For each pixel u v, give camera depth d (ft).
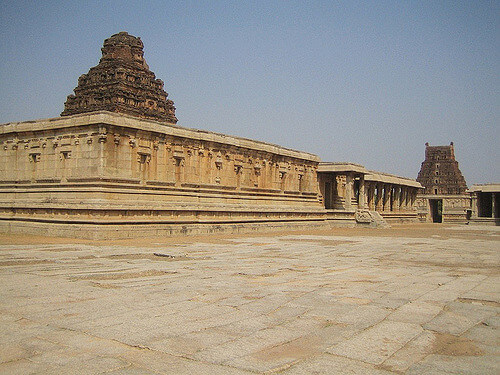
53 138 111.34
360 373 22.18
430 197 393.91
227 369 22.47
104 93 185.47
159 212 112.16
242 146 146.92
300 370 22.49
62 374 21.54
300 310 34.35
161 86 207.72
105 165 103.09
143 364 23.02
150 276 49.14
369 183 264.52
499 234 154.81
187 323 30.53
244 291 41.24
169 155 121.19
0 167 121.08
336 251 82.53
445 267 60.75
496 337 28.14
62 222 103.04
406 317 32.53
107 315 32.19
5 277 46.60
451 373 22.24
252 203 152.25
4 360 23.36
